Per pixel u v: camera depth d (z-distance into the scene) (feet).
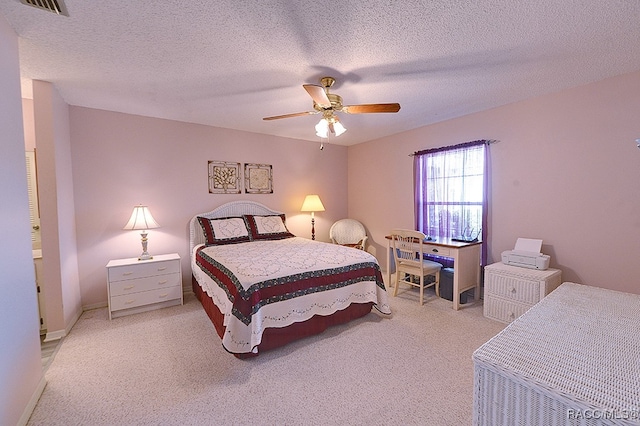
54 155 8.21
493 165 10.64
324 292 8.27
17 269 5.07
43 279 8.12
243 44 6.20
